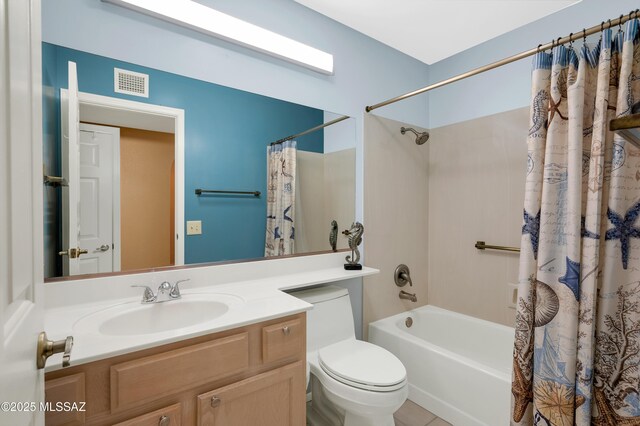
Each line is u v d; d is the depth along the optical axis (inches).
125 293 53.0
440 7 76.0
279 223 72.6
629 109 48.4
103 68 52.3
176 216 59.5
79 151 50.1
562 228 52.7
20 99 21.0
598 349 49.3
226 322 42.3
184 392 39.3
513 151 85.7
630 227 48.3
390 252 94.7
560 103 54.1
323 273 73.2
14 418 18.8
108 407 34.6
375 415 53.9
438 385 72.9
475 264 94.0
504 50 87.7
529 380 54.6
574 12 74.6
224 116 65.0
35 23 24.3
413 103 101.7
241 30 64.7
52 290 47.4
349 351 64.7
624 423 47.3
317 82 78.7
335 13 78.6
